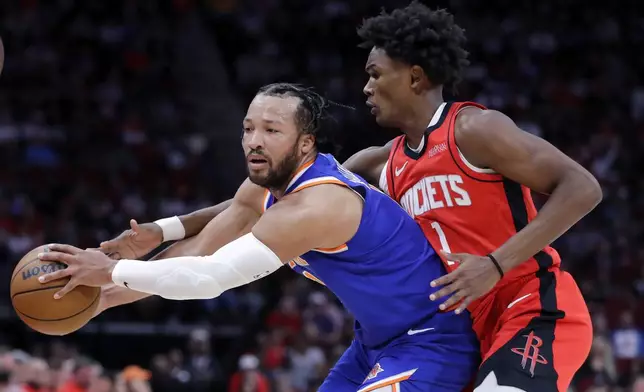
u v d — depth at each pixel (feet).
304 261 11.91
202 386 28.91
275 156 11.32
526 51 57.16
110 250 12.79
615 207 45.06
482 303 11.96
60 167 44.45
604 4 59.88
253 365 28.04
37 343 31.07
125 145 46.85
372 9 58.34
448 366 11.68
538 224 11.14
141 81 51.85
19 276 11.27
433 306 11.70
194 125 50.98
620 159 48.88
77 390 22.49
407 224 11.86
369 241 11.39
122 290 12.63
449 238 11.85
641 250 41.83
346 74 55.16
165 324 32.48
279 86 11.64
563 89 54.54
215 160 50.06
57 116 48.44
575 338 11.55
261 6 59.11
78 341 31.17
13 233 38.29
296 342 30.81
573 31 58.90
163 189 44.47
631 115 53.57
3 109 47.85
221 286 10.88
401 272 11.57
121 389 23.49
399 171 12.36
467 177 11.66
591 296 36.52
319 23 57.82
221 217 12.99
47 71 50.80
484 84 53.78
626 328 33.83
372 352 12.31
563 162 11.23
